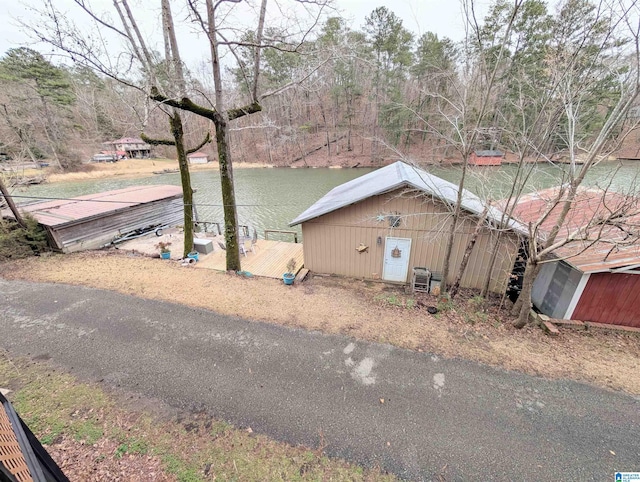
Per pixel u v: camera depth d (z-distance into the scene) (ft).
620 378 16.76
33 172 114.21
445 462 12.21
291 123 148.05
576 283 21.65
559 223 17.85
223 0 22.45
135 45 25.14
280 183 102.78
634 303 21.08
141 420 13.94
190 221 35.83
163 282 29.01
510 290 27.86
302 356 18.52
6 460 4.82
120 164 146.41
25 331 20.83
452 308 24.22
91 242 39.93
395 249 29.84
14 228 35.99
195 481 11.36
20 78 107.24
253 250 39.93
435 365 17.76
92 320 22.22
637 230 16.84
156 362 17.89
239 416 14.25
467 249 24.32
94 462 11.90
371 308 24.76
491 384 16.30
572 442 13.08
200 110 26.89
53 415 14.08
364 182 37.27
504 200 25.27
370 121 115.14
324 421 14.03
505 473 11.82
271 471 11.81
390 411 14.58
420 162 29.09
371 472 11.83
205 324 21.90
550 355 18.71
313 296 27.09
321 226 31.04
